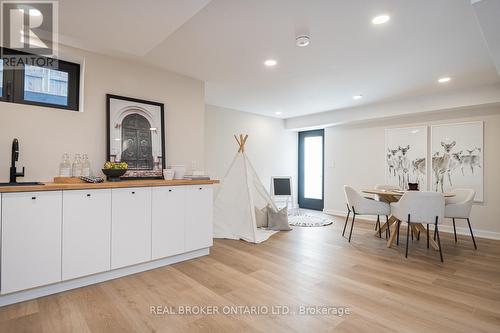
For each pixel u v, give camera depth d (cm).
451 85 409
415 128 507
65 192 221
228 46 283
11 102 246
